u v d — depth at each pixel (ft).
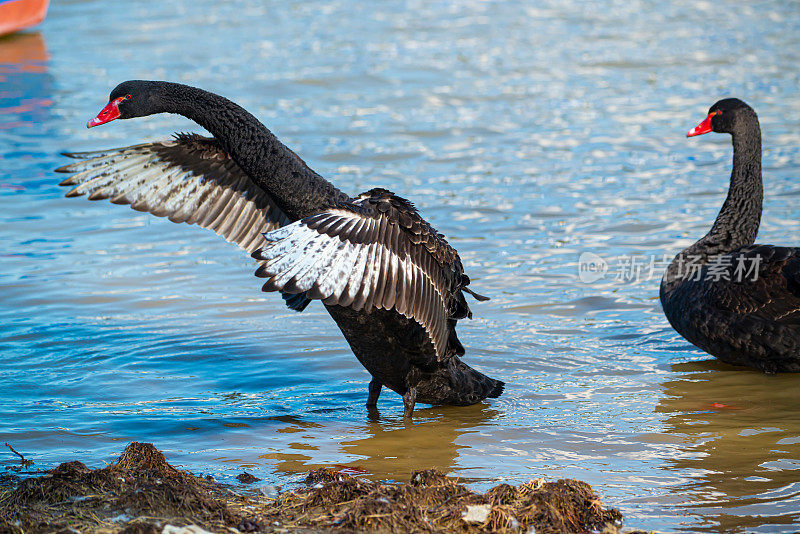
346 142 70.54
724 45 98.58
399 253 29.27
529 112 77.82
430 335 30.96
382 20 115.85
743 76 86.17
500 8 122.11
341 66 93.25
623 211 55.98
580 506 25.17
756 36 102.17
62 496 25.76
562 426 32.19
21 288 46.42
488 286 46.09
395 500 25.26
